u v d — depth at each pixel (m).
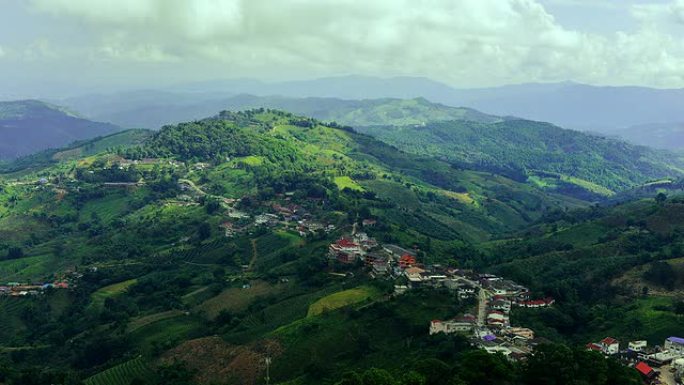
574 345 191.12
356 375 154.50
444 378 153.88
